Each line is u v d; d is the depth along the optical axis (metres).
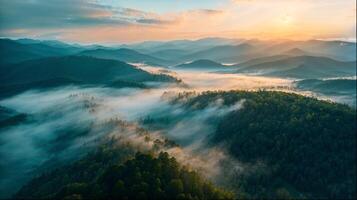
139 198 157.62
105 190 167.25
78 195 156.25
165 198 161.12
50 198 173.25
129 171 181.38
